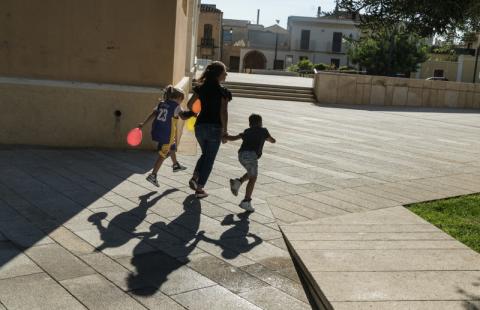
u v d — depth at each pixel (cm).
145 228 543
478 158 1128
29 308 359
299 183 787
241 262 470
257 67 6456
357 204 680
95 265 441
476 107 2625
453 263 467
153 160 872
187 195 676
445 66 5044
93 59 930
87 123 932
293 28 6444
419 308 371
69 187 677
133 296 389
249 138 621
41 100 916
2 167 761
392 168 955
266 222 589
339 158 1026
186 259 468
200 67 2945
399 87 2461
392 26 624
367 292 397
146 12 927
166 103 684
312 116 1784
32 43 914
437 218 632
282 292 416
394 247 509
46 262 440
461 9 543
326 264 454
